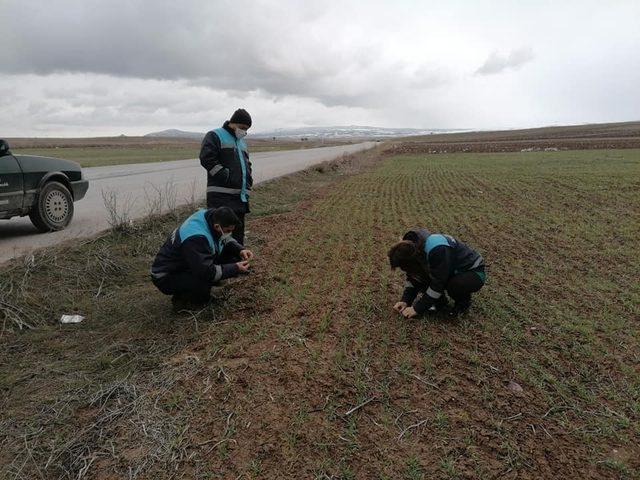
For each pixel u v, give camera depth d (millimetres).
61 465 3041
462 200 13102
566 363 4258
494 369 4102
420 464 3064
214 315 4996
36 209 7852
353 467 3039
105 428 3336
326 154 40094
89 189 13766
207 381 3814
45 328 4773
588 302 5551
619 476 3053
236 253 5422
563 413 3598
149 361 4160
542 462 3125
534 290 5941
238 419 3412
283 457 3088
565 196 13016
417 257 4652
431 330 4734
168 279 4910
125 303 5398
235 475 2953
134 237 7488
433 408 3594
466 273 4766
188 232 4699
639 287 5965
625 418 3537
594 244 8070
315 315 5062
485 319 5008
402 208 11938
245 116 5762
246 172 5934
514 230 9211
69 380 3912
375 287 5922
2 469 3014
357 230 9258
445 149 52281
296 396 3660
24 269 5684
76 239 7109
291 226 9555
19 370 4066
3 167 7266
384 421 3430
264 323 4848
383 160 35844
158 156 37594
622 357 4371
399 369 4043
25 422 3420
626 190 13625
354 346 4414
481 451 3197
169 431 3291
